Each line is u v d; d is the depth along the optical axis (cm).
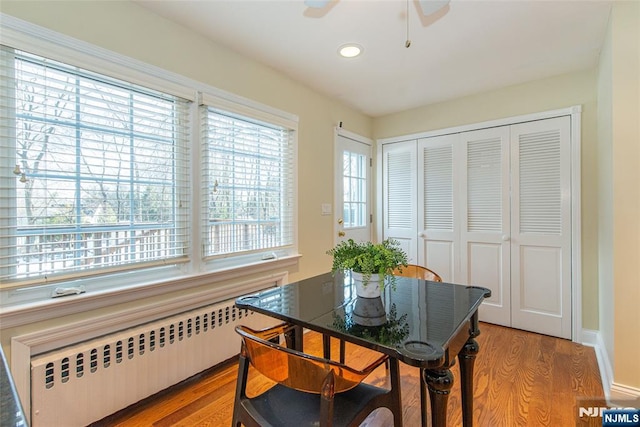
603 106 212
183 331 189
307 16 182
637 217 168
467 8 174
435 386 104
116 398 160
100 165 162
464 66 247
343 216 334
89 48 153
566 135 262
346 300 140
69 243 151
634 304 170
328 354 169
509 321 292
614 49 171
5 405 50
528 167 280
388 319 117
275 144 258
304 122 283
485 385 197
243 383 111
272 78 250
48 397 139
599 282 245
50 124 145
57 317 146
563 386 195
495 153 297
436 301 138
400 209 361
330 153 315
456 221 321
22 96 137
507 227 292
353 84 281
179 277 191
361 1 167
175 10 177
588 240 254
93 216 159
